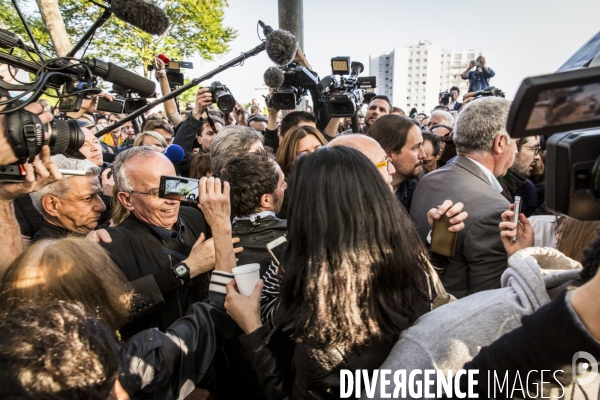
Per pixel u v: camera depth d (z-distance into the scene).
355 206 0.97
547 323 0.61
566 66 1.40
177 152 3.31
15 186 1.29
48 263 1.15
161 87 4.29
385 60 68.56
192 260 1.74
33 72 1.42
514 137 0.56
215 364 1.60
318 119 4.06
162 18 1.79
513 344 0.66
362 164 1.02
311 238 0.98
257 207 1.77
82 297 1.16
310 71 4.02
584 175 0.58
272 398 1.25
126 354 1.18
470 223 1.76
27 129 1.15
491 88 3.96
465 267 1.82
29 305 0.77
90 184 1.93
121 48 15.28
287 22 4.20
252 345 1.27
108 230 1.82
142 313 1.61
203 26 16.33
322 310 0.95
